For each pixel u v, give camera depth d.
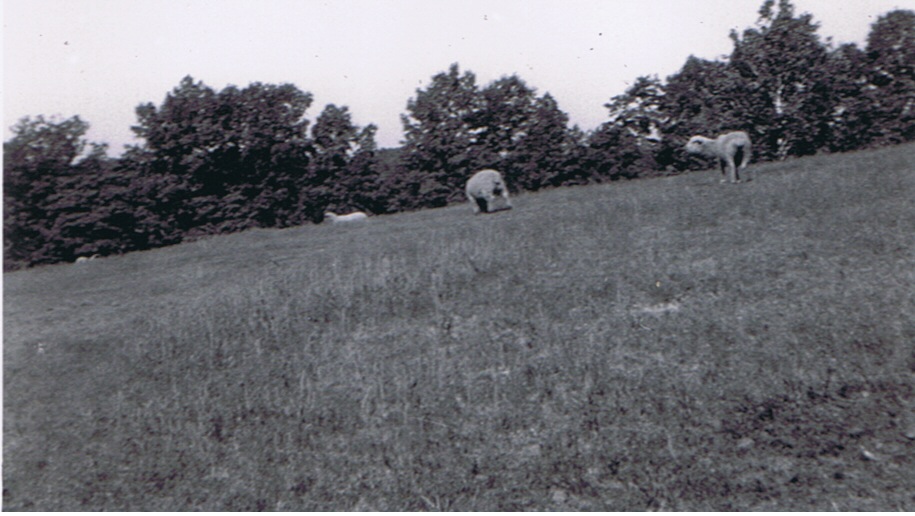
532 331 9.91
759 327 8.95
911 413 6.88
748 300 9.88
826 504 5.86
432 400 8.41
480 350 9.59
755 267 11.00
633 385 8.05
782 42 44.53
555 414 7.75
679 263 11.77
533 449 7.21
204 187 48.50
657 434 7.13
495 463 7.05
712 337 8.88
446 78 53.44
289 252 22.11
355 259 16.67
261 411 8.73
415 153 53.81
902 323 8.45
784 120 45.00
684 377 8.06
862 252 10.95
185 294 16.19
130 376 10.48
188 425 8.57
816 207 14.20
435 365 9.27
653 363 8.50
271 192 49.09
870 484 6.04
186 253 27.09
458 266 13.47
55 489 7.48
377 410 8.32
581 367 8.57
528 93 53.41
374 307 11.84
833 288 9.75
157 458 7.89
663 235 13.86
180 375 10.26
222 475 7.41
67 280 22.52
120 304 16.16
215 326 12.06
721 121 46.72
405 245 18.22
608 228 15.37
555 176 50.53
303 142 51.38
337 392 8.96
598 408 7.71
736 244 12.43
